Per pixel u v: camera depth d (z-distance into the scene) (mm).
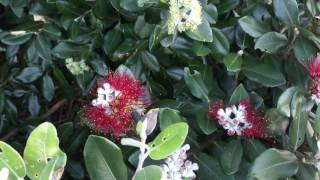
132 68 489
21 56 535
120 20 500
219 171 442
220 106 459
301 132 427
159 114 439
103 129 454
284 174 419
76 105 545
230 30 494
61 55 496
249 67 473
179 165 377
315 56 463
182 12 428
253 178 423
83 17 503
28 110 532
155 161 433
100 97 438
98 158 376
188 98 492
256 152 448
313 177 432
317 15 481
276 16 474
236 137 468
